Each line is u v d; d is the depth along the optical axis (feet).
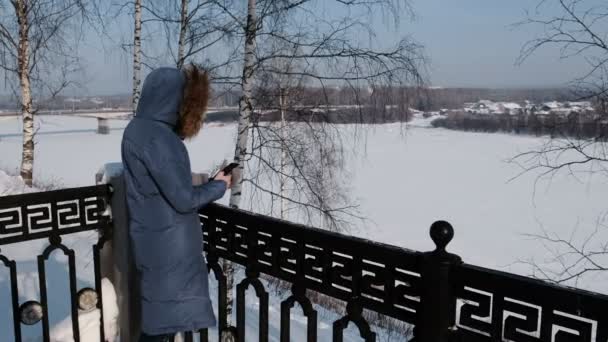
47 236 7.25
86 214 7.57
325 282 5.40
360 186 88.48
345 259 5.18
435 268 4.31
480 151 140.05
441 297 4.31
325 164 19.54
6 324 13.28
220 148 112.98
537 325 3.84
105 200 7.72
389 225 62.23
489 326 4.10
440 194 83.05
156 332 5.95
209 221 6.89
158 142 5.74
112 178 7.68
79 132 187.32
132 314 7.80
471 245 54.08
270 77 18.93
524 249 51.47
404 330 18.99
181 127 6.28
